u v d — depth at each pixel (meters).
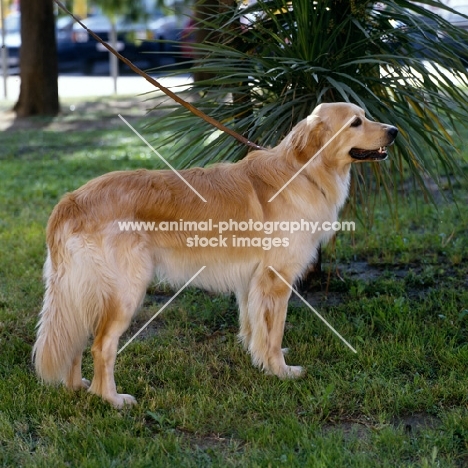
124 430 4.22
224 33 6.24
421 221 8.77
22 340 5.57
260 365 5.02
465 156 11.35
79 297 4.44
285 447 3.96
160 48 26.06
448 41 6.06
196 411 4.42
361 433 4.20
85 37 27.52
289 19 5.87
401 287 6.52
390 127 4.87
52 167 12.24
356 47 5.71
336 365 5.05
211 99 5.86
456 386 4.64
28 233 8.35
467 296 6.23
